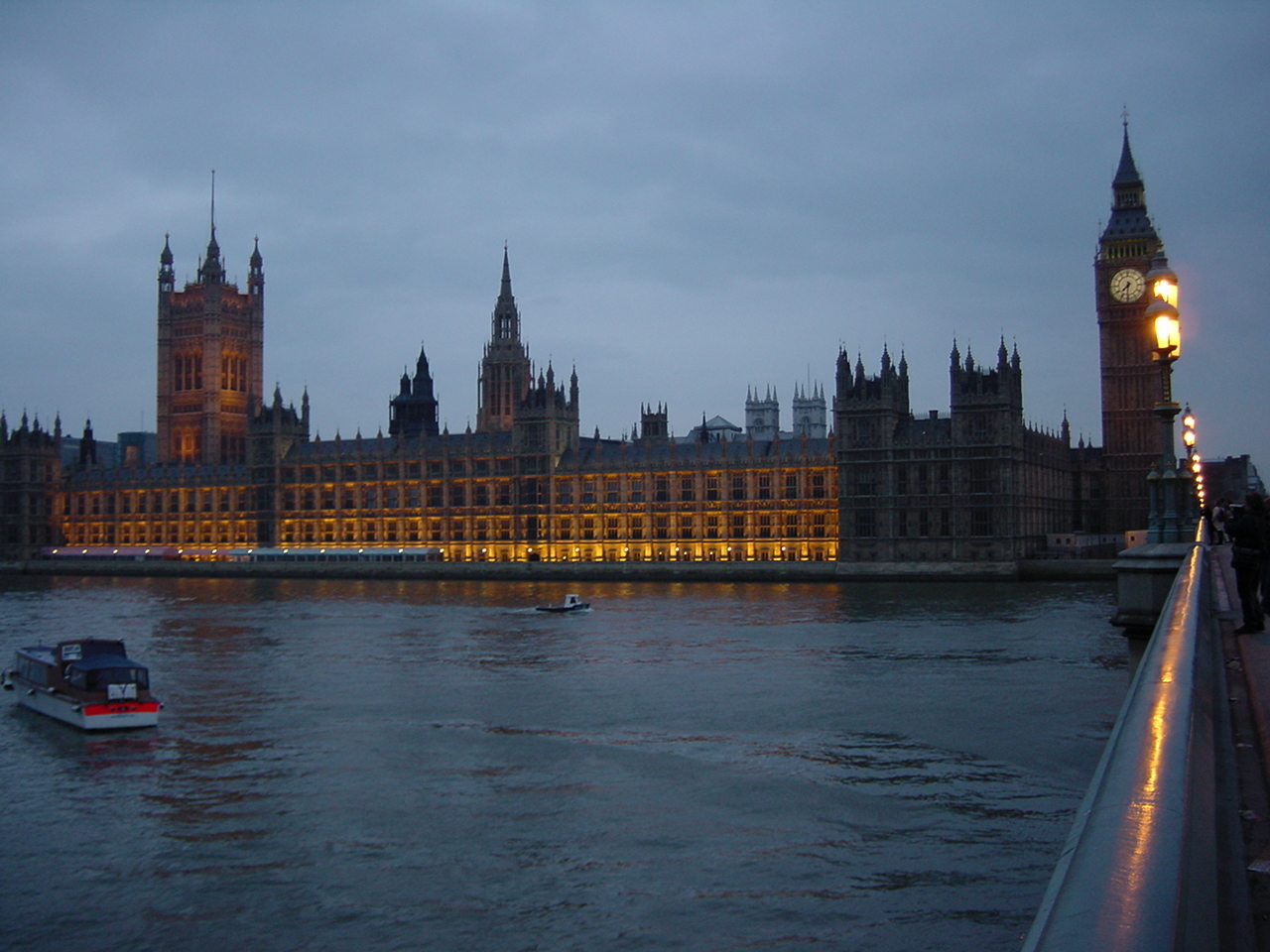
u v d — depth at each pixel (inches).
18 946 1707.7
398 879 1947.6
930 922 1710.1
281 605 7160.4
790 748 2812.5
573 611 6304.1
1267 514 1051.9
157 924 1779.0
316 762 2770.7
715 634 5093.5
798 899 1812.3
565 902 1825.8
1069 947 219.0
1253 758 530.3
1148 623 1373.0
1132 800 296.4
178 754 2871.6
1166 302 1323.8
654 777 2564.0
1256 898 367.6
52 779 2630.4
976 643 4530.0
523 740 2972.4
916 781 2482.8
